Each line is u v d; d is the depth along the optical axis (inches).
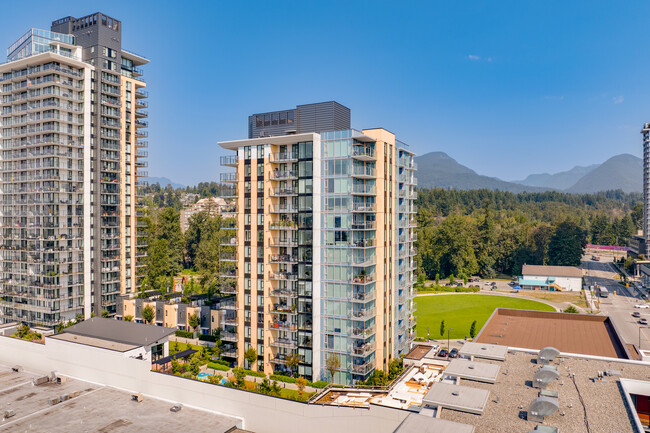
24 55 4660.4
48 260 4397.1
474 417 1558.8
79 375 3061.0
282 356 3253.0
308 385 3019.2
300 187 3154.5
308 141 3122.5
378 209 3142.2
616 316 5393.7
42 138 4485.7
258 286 3299.7
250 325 3334.2
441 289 6963.6
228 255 3695.9
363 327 3019.2
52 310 4333.2
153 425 2358.5
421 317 5413.4
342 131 3051.2
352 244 3053.6
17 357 3408.0
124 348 3048.7
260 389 2876.5
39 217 4485.7
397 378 2866.6
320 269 3149.6
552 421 1525.6
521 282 7062.0
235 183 3646.7
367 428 2102.6
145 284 5615.2
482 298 6441.9
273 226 3250.5
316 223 3112.7
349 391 2610.7
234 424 2385.6
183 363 3442.4
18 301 4648.1
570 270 7017.7
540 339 2851.9
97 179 4709.6
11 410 2486.5
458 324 5064.0
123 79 5012.3
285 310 3198.8
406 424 1443.2
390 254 3339.1
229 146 3420.3
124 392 2800.2
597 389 1800.0
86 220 4630.9
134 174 5196.9
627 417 1553.9
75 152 4554.6
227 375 3257.9
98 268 4699.8
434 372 2942.9
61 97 4426.7
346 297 3070.9
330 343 3127.5
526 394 1756.9
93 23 4726.9
